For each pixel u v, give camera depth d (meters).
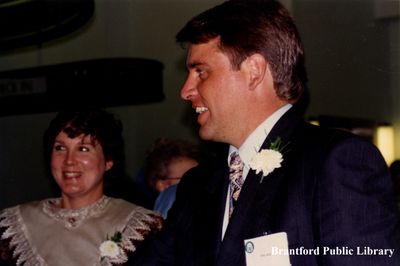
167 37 6.66
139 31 6.91
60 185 2.37
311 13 4.86
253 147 1.58
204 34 1.59
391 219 1.31
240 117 1.58
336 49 4.76
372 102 4.60
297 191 1.40
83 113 2.38
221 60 1.57
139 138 6.98
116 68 5.87
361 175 1.33
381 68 4.56
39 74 6.17
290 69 1.58
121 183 2.80
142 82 5.89
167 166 2.99
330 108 4.77
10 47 6.57
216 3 6.14
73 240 2.27
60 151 2.38
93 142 2.37
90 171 2.36
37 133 7.25
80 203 2.39
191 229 1.66
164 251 1.80
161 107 6.78
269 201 1.45
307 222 1.37
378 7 4.57
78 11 6.21
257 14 1.57
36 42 6.48
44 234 2.31
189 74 1.65
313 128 1.53
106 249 2.19
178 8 6.55
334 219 1.31
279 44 1.56
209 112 1.61
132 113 7.05
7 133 7.43
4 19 6.30
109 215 2.37
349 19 4.71
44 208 2.41
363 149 1.37
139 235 2.30
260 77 1.56
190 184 1.79
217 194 1.65
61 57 7.32
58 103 6.09
